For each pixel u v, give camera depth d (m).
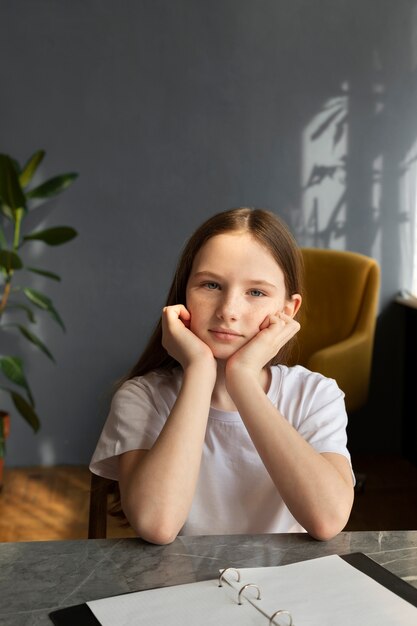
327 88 3.70
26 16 3.55
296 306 1.31
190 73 3.65
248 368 1.18
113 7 3.58
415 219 3.80
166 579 0.93
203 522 1.26
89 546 1.03
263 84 3.68
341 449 1.26
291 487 1.10
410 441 3.84
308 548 1.03
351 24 3.68
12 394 3.30
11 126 3.60
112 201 3.68
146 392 1.32
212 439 1.26
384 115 3.73
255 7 3.64
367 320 3.31
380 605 0.85
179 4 3.61
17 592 0.90
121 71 3.62
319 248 3.77
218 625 0.81
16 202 3.23
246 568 0.95
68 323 3.71
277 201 3.74
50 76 3.59
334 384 1.36
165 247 3.73
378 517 3.16
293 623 0.81
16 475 3.64
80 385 3.75
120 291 3.73
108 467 1.25
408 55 3.71
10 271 3.34
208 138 3.69
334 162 3.74
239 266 1.22
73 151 3.64
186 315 1.26
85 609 0.85
